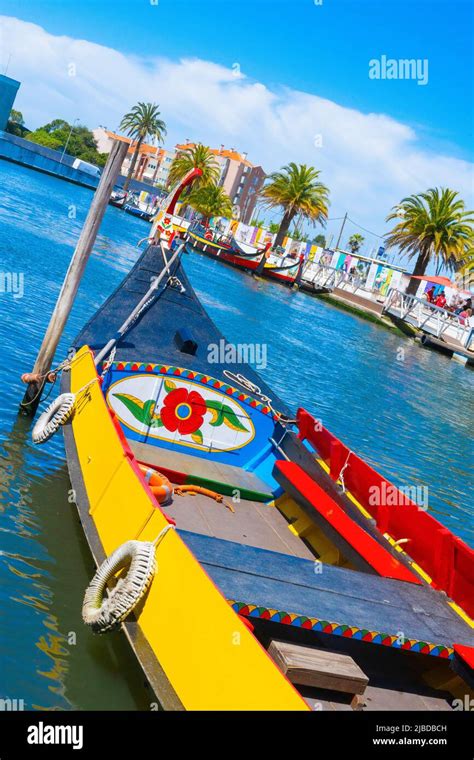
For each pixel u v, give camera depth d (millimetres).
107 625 5504
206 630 4852
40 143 129500
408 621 5742
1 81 104125
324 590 5770
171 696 4824
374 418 20875
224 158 154250
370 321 56250
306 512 7816
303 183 73562
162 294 10875
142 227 70188
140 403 9023
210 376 9320
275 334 31016
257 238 80750
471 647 5621
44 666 5648
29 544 7297
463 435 23016
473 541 13023
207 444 9312
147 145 171750
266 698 4402
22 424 10352
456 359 50156
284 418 9570
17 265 22641
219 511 8070
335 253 69312
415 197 62656
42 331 15609
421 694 6102
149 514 5879
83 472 7387
